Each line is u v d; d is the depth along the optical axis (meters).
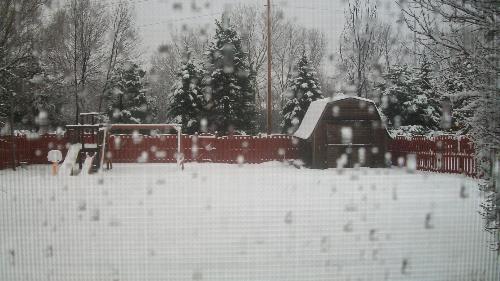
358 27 30.30
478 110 5.34
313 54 41.12
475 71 5.34
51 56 29.72
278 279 5.15
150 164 22.25
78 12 32.34
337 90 34.00
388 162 19.67
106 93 34.06
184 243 6.58
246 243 6.57
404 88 26.38
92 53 34.25
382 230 7.30
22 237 6.93
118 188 12.22
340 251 6.18
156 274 5.32
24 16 13.13
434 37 5.45
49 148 21.80
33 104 27.52
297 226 7.57
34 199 10.39
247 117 30.64
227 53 30.06
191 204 9.62
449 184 12.94
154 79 42.94
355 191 11.55
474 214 8.44
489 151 5.49
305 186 12.61
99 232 7.21
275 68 42.47
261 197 10.55
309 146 20.03
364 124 19.58
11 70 14.16
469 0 4.95
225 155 23.16
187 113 30.25
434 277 5.20
